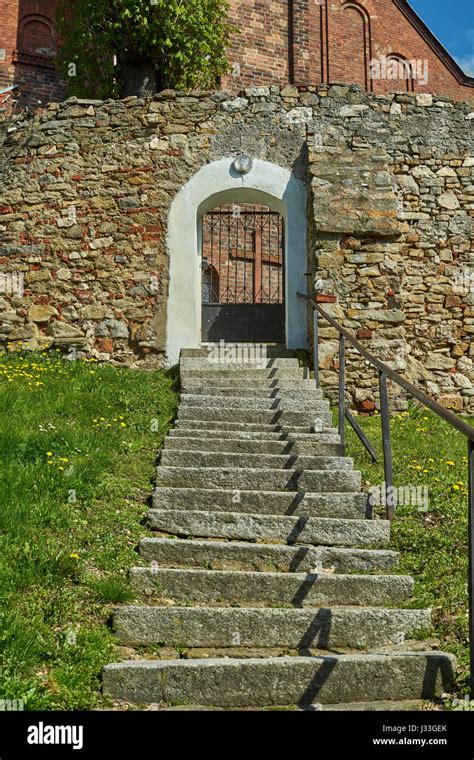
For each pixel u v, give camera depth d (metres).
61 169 9.27
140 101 9.22
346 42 17.52
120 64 11.38
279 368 7.94
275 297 14.39
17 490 4.60
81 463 5.30
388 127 9.19
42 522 4.34
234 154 9.07
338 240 8.47
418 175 9.17
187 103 9.19
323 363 8.23
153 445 6.25
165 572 4.11
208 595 4.09
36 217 9.26
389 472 5.07
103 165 9.19
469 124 9.36
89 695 3.18
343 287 8.41
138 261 8.99
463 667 3.39
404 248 9.07
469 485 3.06
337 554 4.46
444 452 6.65
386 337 8.39
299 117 9.12
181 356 8.60
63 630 3.50
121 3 10.83
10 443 5.38
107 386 7.59
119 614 3.70
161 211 9.02
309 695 3.31
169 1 10.65
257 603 4.06
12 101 15.26
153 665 3.30
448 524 5.02
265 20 16.27
